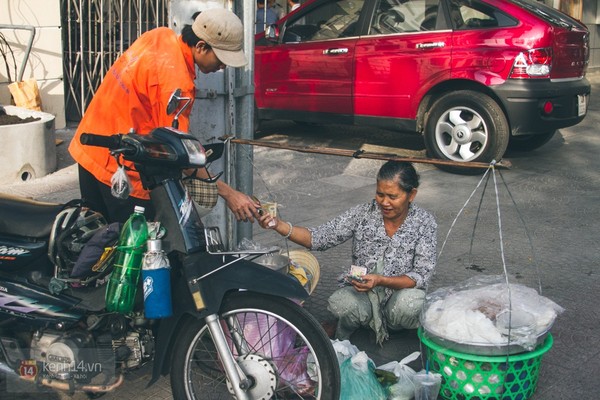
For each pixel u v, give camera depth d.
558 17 7.47
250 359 2.78
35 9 8.68
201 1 4.08
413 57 7.48
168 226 2.71
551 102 7.09
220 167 4.20
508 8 7.10
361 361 2.99
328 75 8.15
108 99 3.22
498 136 7.10
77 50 9.38
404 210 3.50
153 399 3.19
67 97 9.51
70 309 2.92
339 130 9.80
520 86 6.94
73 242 2.95
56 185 6.73
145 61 3.12
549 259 4.95
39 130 6.90
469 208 6.15
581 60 7.56
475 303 3.22
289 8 11.93
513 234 5.48
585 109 7.72
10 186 6.66
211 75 4.07
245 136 4.37
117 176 2.69
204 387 3.18
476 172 7.29
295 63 8.40
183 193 2.75
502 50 6.99
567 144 8.79
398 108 7.71
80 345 2.92
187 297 2.71
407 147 8.78
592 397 3.18
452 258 4.97
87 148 3.27
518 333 2.95
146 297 2.64
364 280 3.35
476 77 7.11
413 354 3.20
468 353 2.95
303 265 3.86
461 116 7.35
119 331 2.92
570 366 3.46
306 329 2.70
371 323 3.56
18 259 2.97
